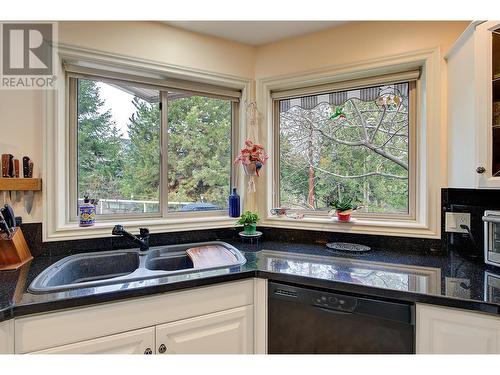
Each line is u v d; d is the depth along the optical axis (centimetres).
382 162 196
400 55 173
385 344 120
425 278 128
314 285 130
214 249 182
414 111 184
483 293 111
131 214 192
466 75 141
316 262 154
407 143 188
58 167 160
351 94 202
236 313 138
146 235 175
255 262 154
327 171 212
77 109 177
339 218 193
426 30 167
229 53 207
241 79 212
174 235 192
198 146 213
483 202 156
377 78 188
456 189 162
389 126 193
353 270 140
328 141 211
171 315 124
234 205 213
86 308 109
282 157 225
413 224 175
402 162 190
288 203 223
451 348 109
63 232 160
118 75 182
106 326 112
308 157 217
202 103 214
